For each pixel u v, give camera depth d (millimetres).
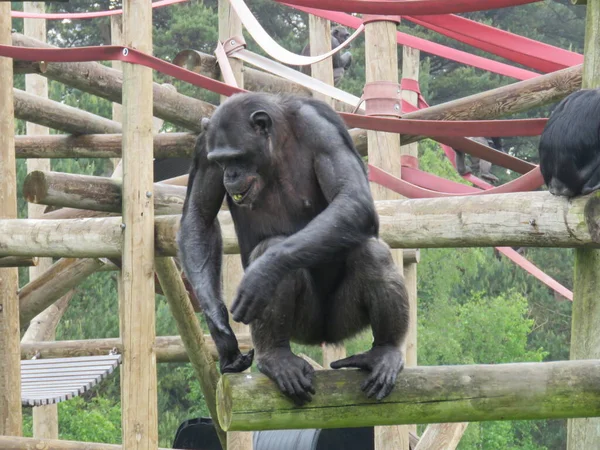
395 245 10547
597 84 10188
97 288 38750
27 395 14219
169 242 12734
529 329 42031
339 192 7980
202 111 17391
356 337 8859
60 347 18312
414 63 21359
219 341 8211
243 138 8195
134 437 12586
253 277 7512
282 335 8141
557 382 7984
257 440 19172
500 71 18906
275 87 20281
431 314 40625
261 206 8539
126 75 12953
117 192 14117
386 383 7859
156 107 16797
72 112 17500
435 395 7969
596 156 9297
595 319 9930
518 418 8055
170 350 17453
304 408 7898
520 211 9648
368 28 15523
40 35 21406
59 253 13484
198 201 8773
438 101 49719
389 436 15375
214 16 46844
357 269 8227
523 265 21438
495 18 51281
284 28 50094
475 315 40594
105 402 39500
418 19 15422
